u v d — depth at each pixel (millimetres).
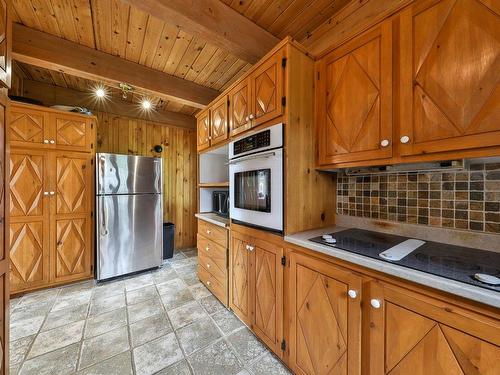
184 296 2270
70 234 2496
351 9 1542
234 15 1614
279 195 1376
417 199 1280
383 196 1438
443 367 717
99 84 2773
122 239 2715
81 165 2559
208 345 1576
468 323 669
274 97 1414
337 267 1047
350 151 1267
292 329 1294
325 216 1612
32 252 2303
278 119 1401
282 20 1717
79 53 1979
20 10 1601
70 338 1642
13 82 2381
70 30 1811
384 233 1401
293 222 1383
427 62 960
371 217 1496
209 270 2340
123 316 1921
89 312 1979
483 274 729
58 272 2434
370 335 921
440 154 942
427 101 962
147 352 1510
